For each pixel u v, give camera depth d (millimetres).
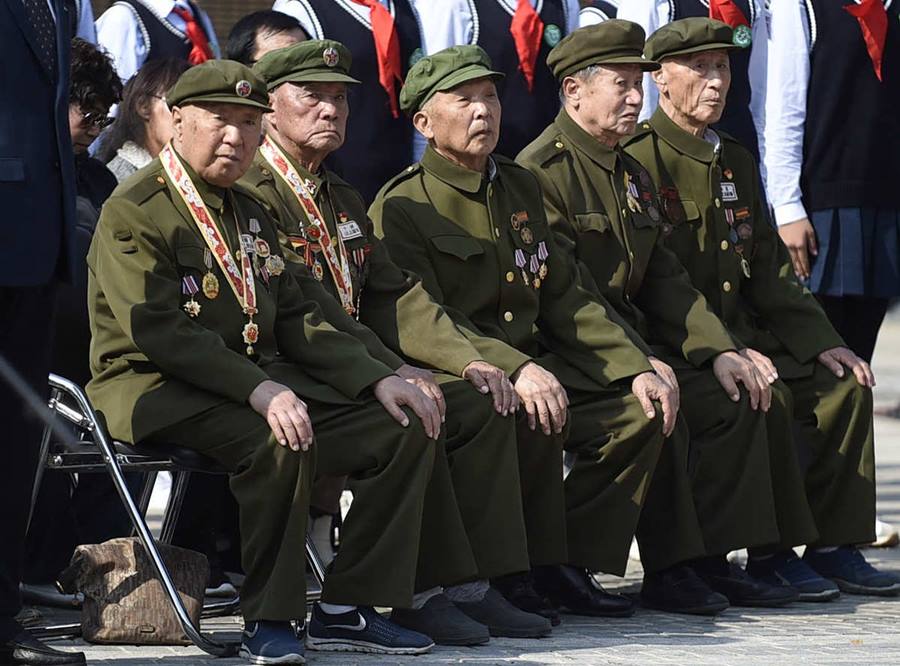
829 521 22531
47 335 16188
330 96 18719
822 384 22406
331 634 17297
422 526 17703
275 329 17812
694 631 19219
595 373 20078
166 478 29203
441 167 19922
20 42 15523
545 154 21156
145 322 16609
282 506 16406
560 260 20406
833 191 24859
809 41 24859
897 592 22422
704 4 25297
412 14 25203
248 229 17625
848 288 24812
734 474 21016
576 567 20219
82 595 18562
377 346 18203
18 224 15367
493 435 18344
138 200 16969
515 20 25312
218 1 47594
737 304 22703
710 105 22016
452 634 17781
